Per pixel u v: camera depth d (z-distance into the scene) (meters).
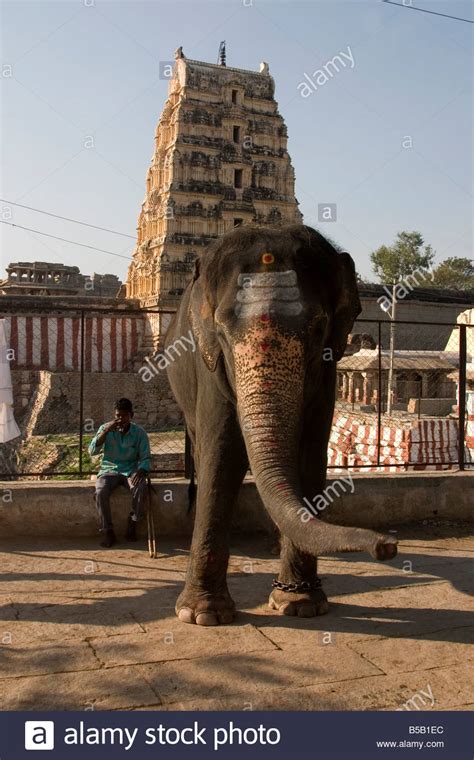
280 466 3.99
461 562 6.96
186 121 40.69
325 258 4.78
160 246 40.25
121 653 4.58
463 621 5.32
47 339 32.47
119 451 7.50
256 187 42.66
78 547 7.21
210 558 5.15
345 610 5.55
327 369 5.19
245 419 4.20
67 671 4.30
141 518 7.62
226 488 5.10
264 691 4.12
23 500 7.43
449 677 4.36
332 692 4.13
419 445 13.19
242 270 4.55
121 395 31.50
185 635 4.91
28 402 31.94
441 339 41.81
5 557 6.78
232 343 4.36
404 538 7.88
